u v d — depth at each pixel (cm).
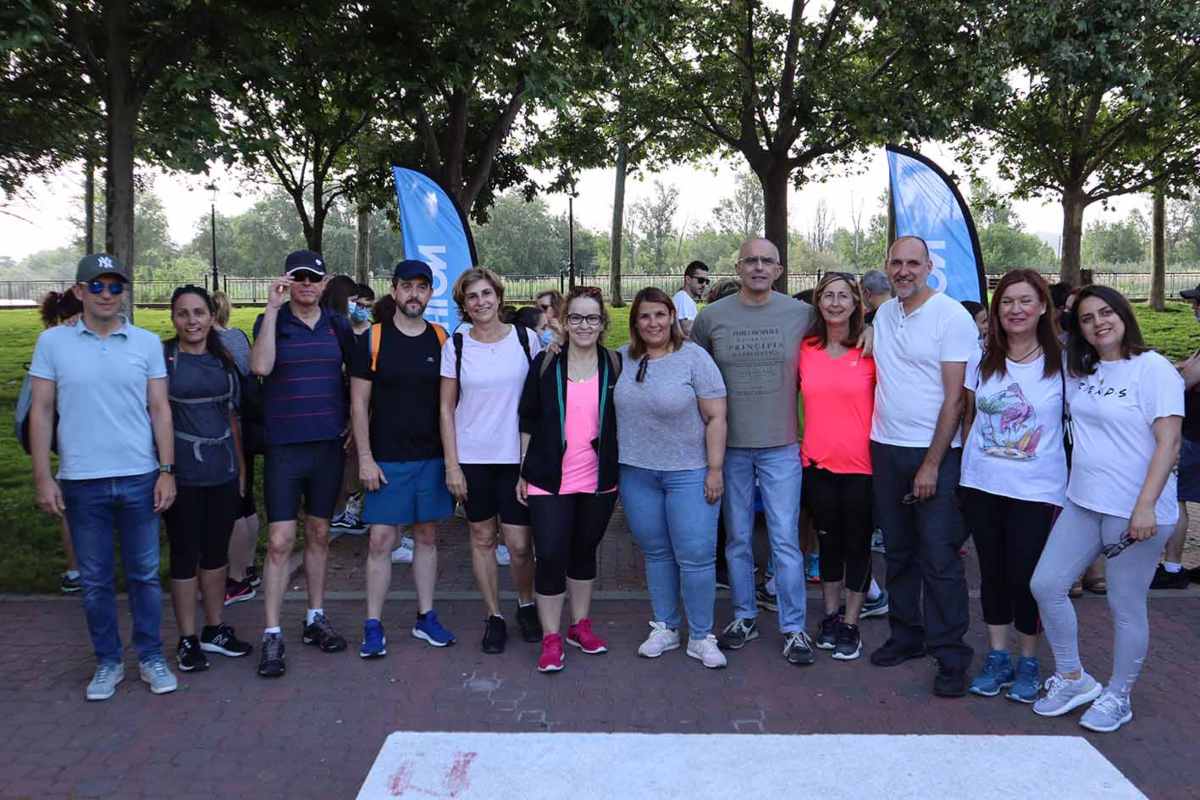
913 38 1516
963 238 772
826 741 267
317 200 1597
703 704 427
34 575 593
